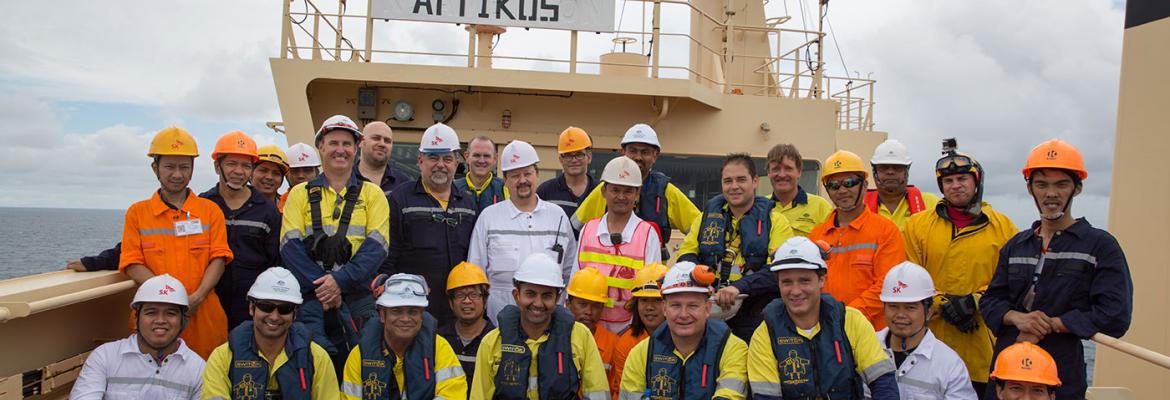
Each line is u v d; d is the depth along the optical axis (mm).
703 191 9266
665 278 4410
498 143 8945
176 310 4641
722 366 4359
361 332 4906
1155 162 6109
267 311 4332
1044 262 4344
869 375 4090
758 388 4215
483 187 6305
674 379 4379
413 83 8562
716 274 5098
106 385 4613
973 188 4930
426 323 4680
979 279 4914
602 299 5082
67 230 87688
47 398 5137
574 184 6430
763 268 4973
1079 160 4266
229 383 4453
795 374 4113
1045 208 4289
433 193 5617
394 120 8875
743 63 11695
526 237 5559
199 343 5188
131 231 5145
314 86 8828
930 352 4500
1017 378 4043
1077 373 4281
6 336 4797
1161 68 6113
